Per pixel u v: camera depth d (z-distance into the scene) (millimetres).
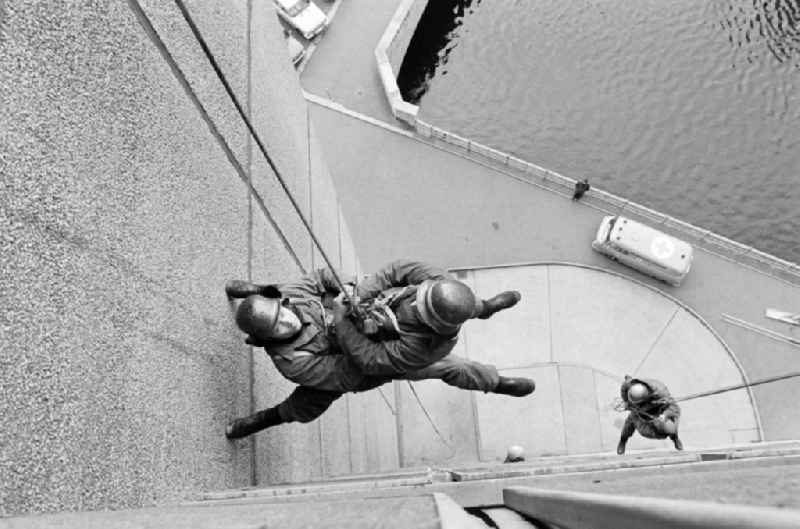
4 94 3033
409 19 23641
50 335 3139
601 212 17078
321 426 8711
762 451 5035
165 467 4160
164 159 4684
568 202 17266
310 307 5461
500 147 28234
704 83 28188
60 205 3346
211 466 4965
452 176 17969
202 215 5359
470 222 17359
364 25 21438
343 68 20516
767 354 15258
